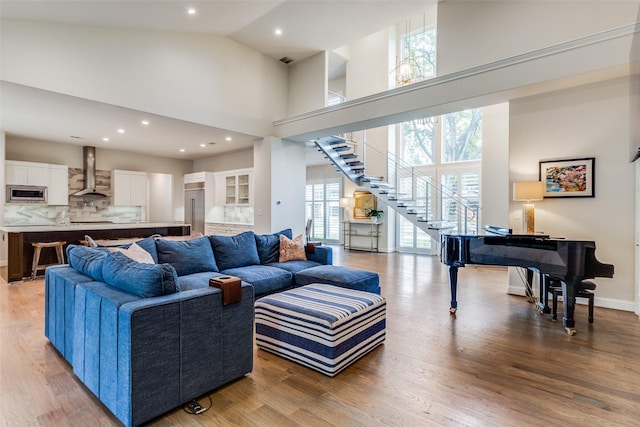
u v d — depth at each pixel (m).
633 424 1.83
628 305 3.86
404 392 2.15
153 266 2.02
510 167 4.53
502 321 3.52
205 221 8.88
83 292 2.17
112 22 4.50
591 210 4.03
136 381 1.75
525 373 2.40
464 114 8.06
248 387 2.21
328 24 5.67
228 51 6.16
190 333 1.98
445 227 6.84
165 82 5.24
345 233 9.88
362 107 5.46
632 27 3.27
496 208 6.99
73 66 4.30
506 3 4.41
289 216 7.09
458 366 2.51
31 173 6.82
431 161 8.52
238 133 6.44
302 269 4.23
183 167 9.88
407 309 3.94
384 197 7.45
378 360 2.61
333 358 2.33
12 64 3.85
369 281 3.90
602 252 3.98
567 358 2.64
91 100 4.47
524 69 3.91
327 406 2.00
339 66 9.51
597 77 3.74
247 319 2.33
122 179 8.27
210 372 2.09
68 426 1.80
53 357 2.61
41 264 5.59
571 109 4.11
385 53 8.54
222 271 3.94
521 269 4.56
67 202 7.36
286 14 5.29
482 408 1.98
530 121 4.38
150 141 7.27
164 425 1.81
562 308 3.99
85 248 2.93
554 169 4.23
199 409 1.96
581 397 2.10
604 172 3.94
